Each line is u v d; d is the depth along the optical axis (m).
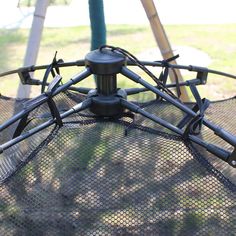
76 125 1.47
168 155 1.32
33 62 2.42
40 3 2.37
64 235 1.33
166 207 1.34
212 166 1.31
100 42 2.66
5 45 5.18
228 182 1.29
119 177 1.38
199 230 1.31
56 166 1.38
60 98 1.75
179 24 5.93
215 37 5.25
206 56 4.56
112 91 1.45
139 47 4.91
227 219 1.30
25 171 1.36
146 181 1.35
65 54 4.75
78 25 5.84
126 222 1.34
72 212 1.37
